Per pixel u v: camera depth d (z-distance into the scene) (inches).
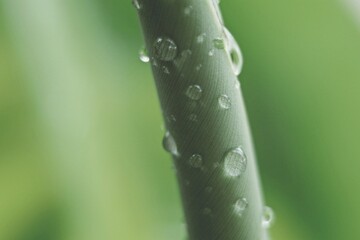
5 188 8.9
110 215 9.0
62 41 9.4
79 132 9.2
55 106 9.3
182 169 5.4
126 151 9.2
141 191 9.1
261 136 8.9
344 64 8.9
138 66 9.4
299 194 8.8
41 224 8.9
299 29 9.0
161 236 9.0
